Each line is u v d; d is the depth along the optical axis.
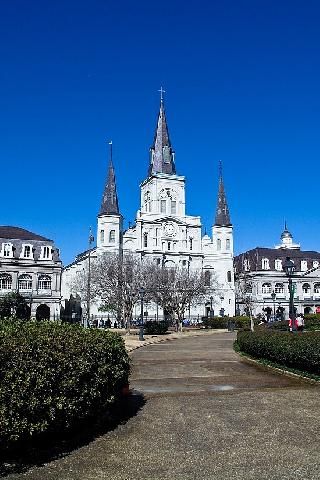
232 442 8.73
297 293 104.75
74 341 9.27
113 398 10.51
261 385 15.40
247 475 7.12
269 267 104.19
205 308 96.12
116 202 93.06
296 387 14.73
